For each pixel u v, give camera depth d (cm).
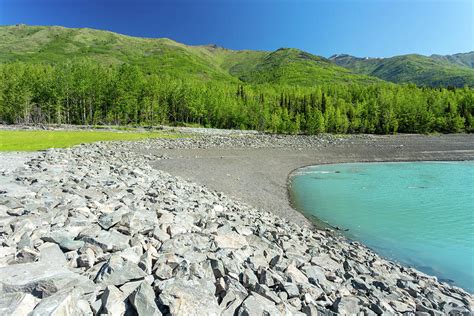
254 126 12319
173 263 791
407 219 2206
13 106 9012
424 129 12012
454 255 1634
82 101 9881
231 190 2717
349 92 16425
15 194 1277
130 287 684
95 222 1059
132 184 1939
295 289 828
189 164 3809
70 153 3244
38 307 528
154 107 10669
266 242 1270
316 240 1603
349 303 816
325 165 4972
